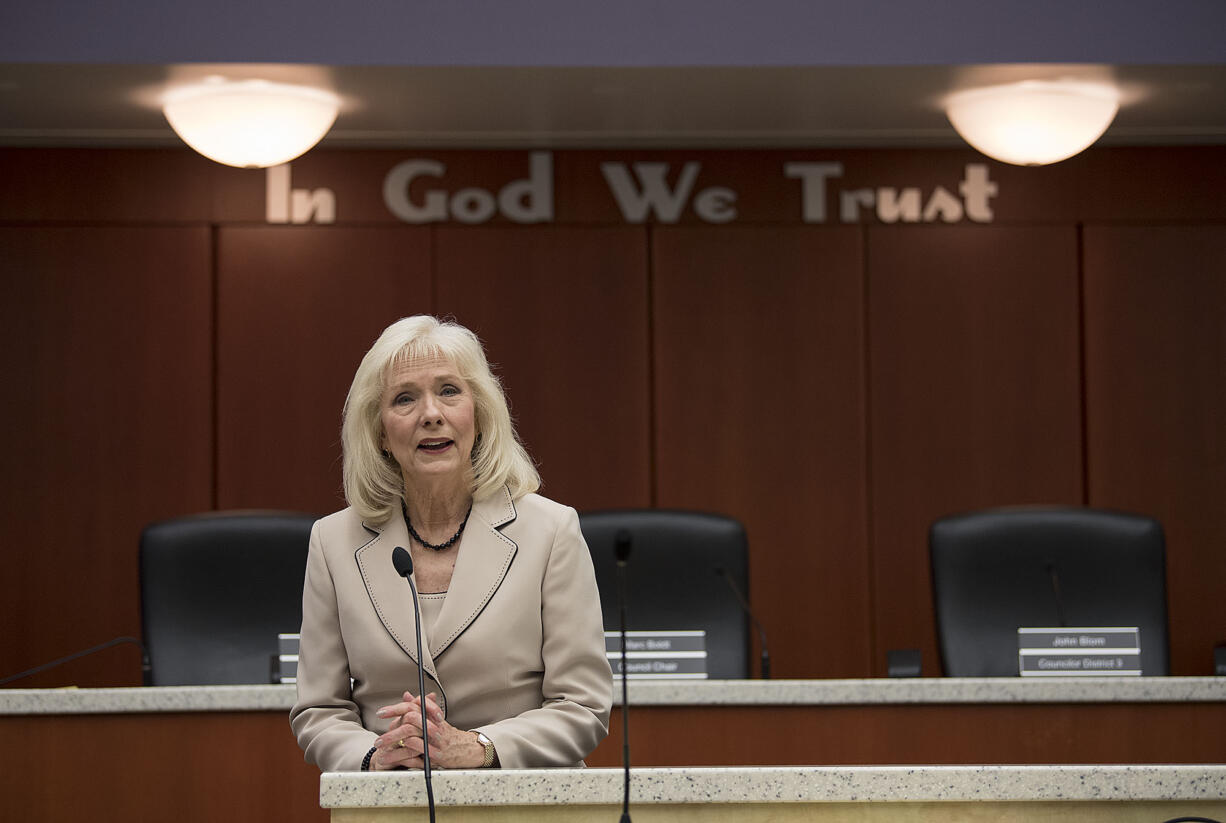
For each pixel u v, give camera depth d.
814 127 10.40
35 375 10.64
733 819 3.36
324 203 10.83
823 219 10.95
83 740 5.94
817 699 6.16
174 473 10.69
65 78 8.95
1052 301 10.95
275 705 5.96
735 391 10.90
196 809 5.93
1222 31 8.79
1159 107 9.85
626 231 10.93
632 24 8.79
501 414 4.38
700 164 10.95
